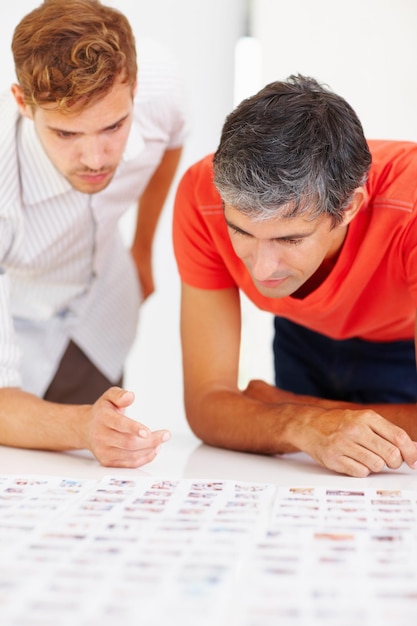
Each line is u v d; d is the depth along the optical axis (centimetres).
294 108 113
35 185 169
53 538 89
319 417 130
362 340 176
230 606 72
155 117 187
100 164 146
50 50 135
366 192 129
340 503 103
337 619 69
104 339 208
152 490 109
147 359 354
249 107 115
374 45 332
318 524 94
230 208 115
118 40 138
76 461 132
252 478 121
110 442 127
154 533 91
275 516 97
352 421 125
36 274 188
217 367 151
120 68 138
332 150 114
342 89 337
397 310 151
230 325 152
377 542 88
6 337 149
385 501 105
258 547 86
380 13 330
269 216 112
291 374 189
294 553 85
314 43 335
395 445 123
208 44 335
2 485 111
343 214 120
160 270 348
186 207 146
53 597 73
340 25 333
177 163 208
